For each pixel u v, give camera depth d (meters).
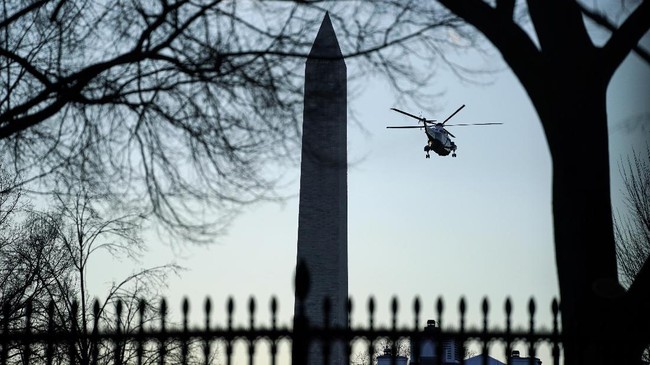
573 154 34.31
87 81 31.27
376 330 27.94
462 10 33.88
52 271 79.06
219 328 27.56
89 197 50.38
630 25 34.56
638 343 29.14
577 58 34.75
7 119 31.30
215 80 32.47
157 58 31.73
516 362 58.19
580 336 28.94
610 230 34.16
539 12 35.50
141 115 33.38
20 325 69.75
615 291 32.88
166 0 31.56
